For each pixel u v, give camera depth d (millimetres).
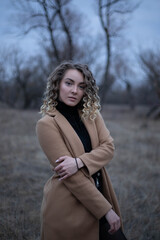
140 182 3674
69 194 1367
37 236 2127
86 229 1349
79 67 1436
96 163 1368
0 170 3893
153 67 12938
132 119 17062
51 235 1351
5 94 22609
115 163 4672
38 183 3494
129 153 5562
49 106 1466
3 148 5309
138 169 4312
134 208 2814
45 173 3992
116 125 12070
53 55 4121
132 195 3148
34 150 5465
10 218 2297
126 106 35344
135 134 8672
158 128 11469
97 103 1540
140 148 6191
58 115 1438
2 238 2078
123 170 4262
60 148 1342
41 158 4887
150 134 8703
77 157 1367
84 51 6586
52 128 1370
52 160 1347
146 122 13758
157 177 4055
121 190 3166
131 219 2553
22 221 2258
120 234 1501
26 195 3047
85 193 1286
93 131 1524
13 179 3566
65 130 1390
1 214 2383
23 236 2115
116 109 29812
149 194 3182
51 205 1381
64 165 1282
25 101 24969
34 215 2471
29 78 24797
